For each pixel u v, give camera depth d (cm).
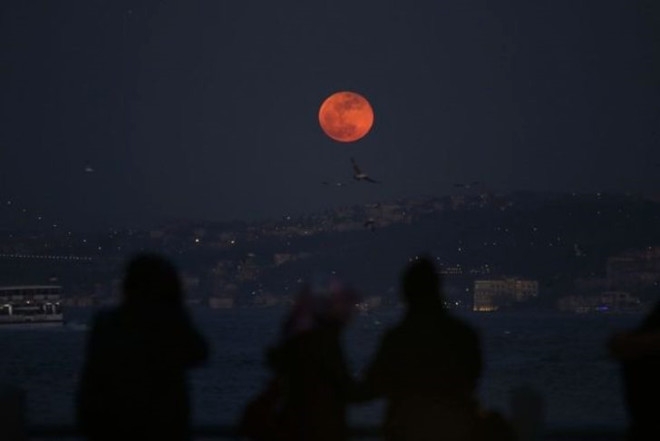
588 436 3869
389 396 3522
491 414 3525
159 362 3456
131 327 3472
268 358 3616
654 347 2856
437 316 3519
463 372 3481
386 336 3528
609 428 3862
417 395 3466
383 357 3503
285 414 3575
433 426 3441
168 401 3459
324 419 3531
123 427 3431
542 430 3697
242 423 3625
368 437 3972
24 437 3684
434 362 3459
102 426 3456
